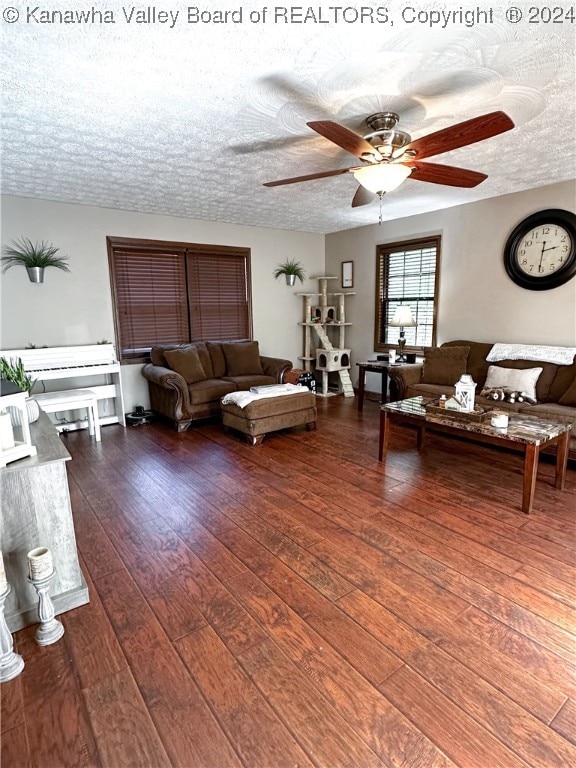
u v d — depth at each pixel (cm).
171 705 139
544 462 352
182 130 262
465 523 254
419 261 538
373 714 135
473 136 205
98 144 284
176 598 192
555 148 303
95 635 170
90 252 461
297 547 231
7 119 244
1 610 150
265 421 409
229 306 584
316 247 662
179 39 171
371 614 180
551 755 122
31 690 145
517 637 166
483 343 463
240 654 160
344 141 216
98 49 177
